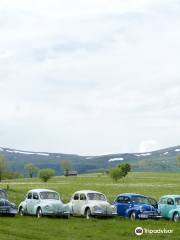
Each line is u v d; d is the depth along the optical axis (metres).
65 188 93.50
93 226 28.39
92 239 22.66
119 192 80.62
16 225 27.92
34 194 35.62
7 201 34.03
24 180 164.88
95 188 94.62
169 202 34.31
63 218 33.97
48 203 33.97
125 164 155.88
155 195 72.44
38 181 154.25
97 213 33.72
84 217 34.69
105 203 34.47
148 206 34.06
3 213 33.50
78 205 35.44
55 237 23.06
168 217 34.00
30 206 35.44
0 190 35.53
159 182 141.25
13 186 100.56
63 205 34.09
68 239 22.41
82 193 35.56
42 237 22.92
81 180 159.62
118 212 35.78
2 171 134.12
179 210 33.09
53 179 168.88
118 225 29.12
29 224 28.72
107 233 25.09
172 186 105.50
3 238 21.94
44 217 34.28
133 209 34.12
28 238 22.59
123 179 158.12
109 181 151.12
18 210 36.81
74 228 27.20
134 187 99.94
